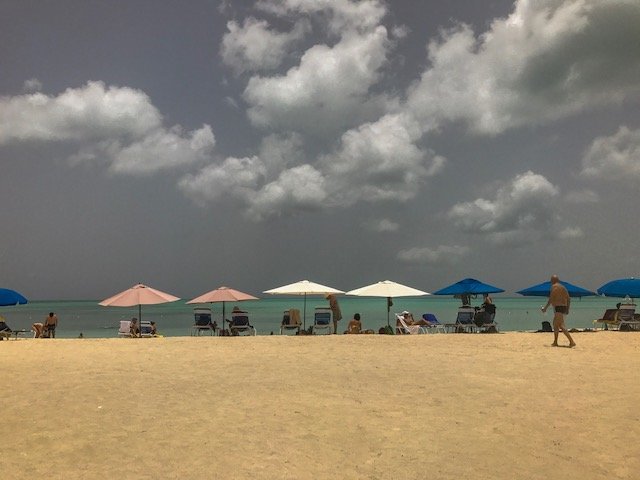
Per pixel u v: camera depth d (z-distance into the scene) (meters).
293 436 5.55
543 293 18.98
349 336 15.04
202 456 5.00
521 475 4.59
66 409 6.50
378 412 6.42
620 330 18.72
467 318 19.05
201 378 8.43
